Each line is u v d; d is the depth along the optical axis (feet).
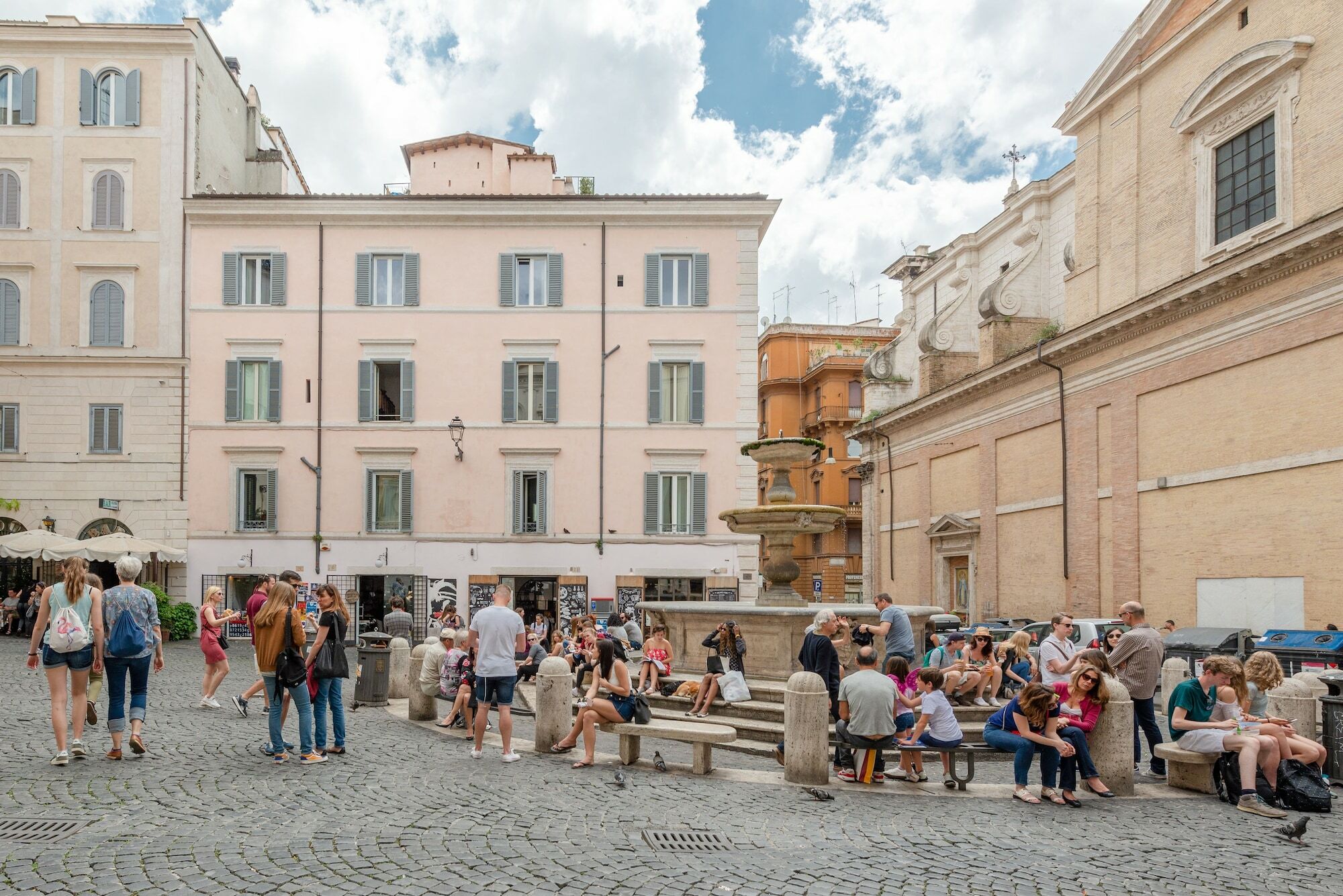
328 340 103.45
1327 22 66.64
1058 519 93.56
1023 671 45.09
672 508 102.78
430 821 25.95
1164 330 78.74
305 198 102.99
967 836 26.45
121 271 103.19
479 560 101.71
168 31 104.37
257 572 101.04
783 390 196.34
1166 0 81.97
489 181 131.44
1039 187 112.06
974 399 110.32
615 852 23.71
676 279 104.73
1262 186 72.69
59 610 31.14
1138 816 29.45
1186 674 51.96
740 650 46.03
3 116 104.01
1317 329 63.82
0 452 101.24
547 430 102.99
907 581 129.29
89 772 30.17
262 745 35.29
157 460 102.01
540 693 37.14
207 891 19.99
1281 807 30.91
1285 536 66.54
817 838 25.70
